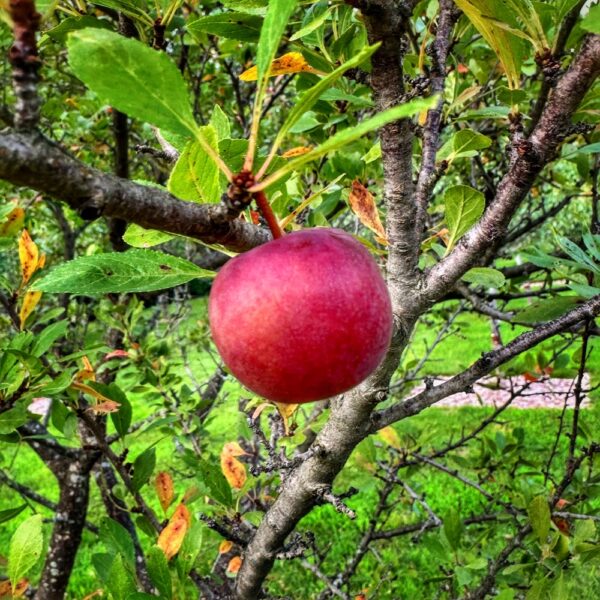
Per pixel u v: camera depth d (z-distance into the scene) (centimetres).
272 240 12
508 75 15
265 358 11
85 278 12
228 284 11
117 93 9
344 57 24
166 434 33
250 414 26
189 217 10
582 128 15
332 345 11
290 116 10
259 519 26
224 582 30
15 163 8
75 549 35
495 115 23
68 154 8
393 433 35
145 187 10
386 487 37
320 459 18
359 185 19
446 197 15
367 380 16
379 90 13
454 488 73
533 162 13
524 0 14
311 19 21
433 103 7
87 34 9
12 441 23
